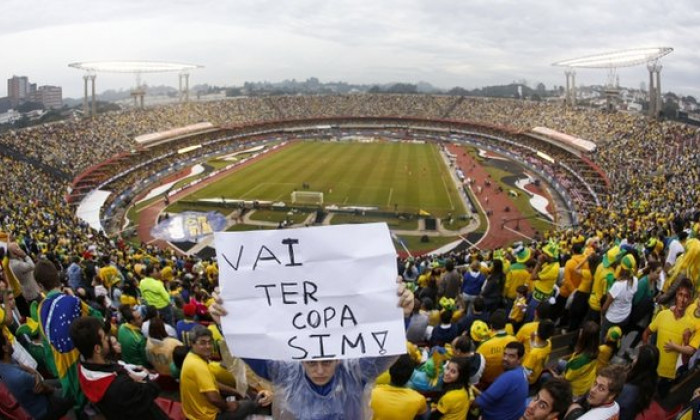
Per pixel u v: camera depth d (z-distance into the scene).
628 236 29.08
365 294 5.04
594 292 13.45
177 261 34.38
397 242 57.00
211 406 7.97
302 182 83.19
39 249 27.55
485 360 10.54
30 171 71.31
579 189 79.38
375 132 145.62
